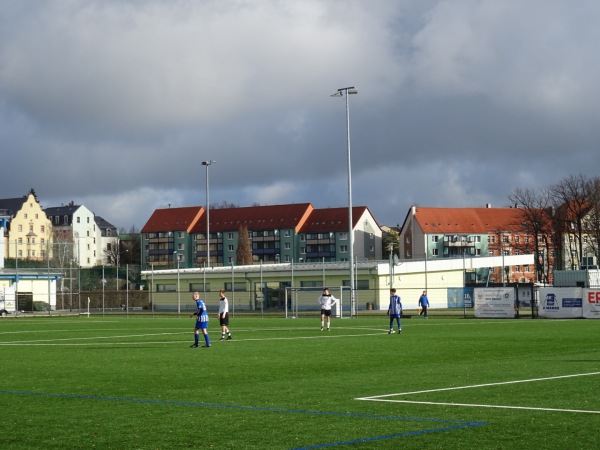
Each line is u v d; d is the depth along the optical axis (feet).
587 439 41.47
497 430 44.06
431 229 541.34
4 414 51.26
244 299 308.60
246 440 42.45
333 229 526.57
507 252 525.75
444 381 65.51
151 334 143.74
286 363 83.66
